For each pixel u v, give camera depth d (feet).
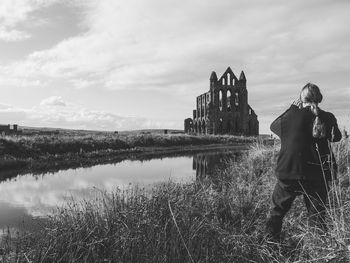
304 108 15.96
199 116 288.10
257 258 14.46
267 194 22.40
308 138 15.49
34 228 22.52
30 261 14.98
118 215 18.42
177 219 17.65
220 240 15.85
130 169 57.47
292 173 15.48
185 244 14.62
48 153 77.61
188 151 107.65
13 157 66.85
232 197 21.89
